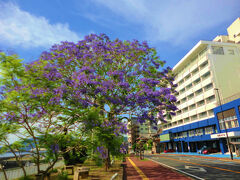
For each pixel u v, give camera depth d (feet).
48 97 28.32
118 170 47.70
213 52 140.26
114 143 33.37
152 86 50.26
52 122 29.43
